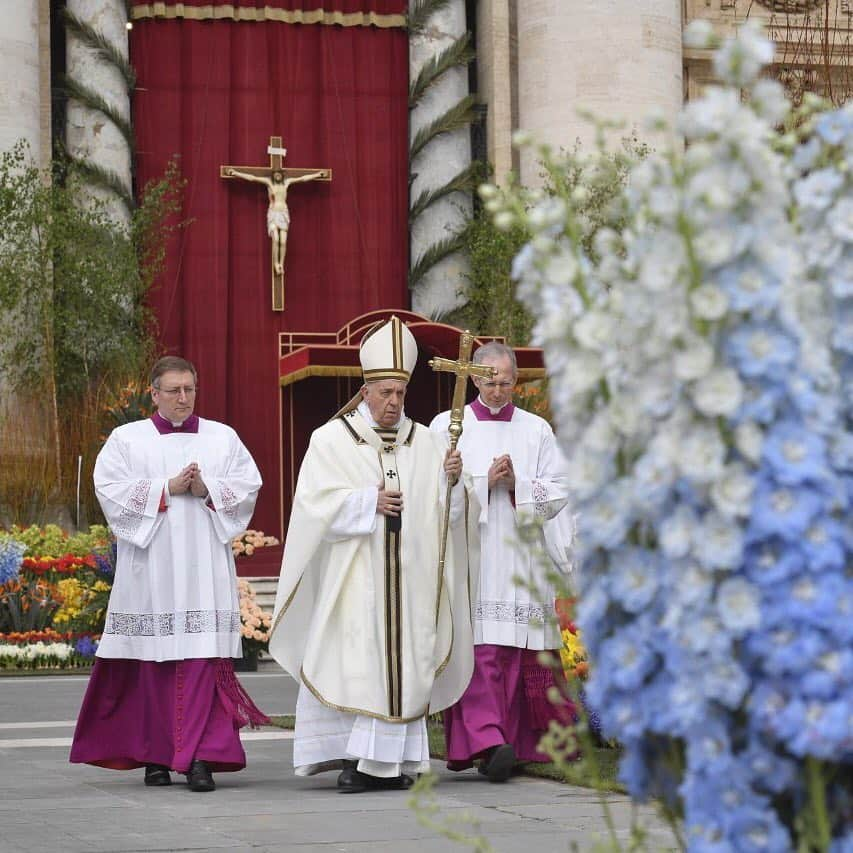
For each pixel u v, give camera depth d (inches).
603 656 129.6
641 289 122.5
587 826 316.8
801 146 137.6
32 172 1218.0
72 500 1194.0
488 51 1401.3
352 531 394.6
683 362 118.0
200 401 1295.5
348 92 1346.0
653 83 1348.4
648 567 125.2
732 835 118.9
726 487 118.3
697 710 119.7
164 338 1294.3
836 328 129.4
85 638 910.4
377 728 387.2
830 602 115.6
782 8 1365.7
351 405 421.7
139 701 409.4
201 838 305.3
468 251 1343.5
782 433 118.7
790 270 120.3
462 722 416.5
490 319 1309.1
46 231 1219.2
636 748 135.7
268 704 669.9
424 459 413.1
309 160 1336.1
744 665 120.0
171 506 415.5
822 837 118.6
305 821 330.3
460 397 410.9
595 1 1344.7
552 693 150.9
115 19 1306.6
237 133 1322.6
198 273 1302.9
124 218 1284.4
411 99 1349.7
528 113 1369.3
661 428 121.8
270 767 450.0
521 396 893.8
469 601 416.5
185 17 1318.9
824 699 116.1
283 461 1163.9
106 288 1224.8
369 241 1341.0
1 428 1189.1
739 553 117.3
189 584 413.1
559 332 131.6
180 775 435.2
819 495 117.7
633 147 1309.1
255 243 1322.6
